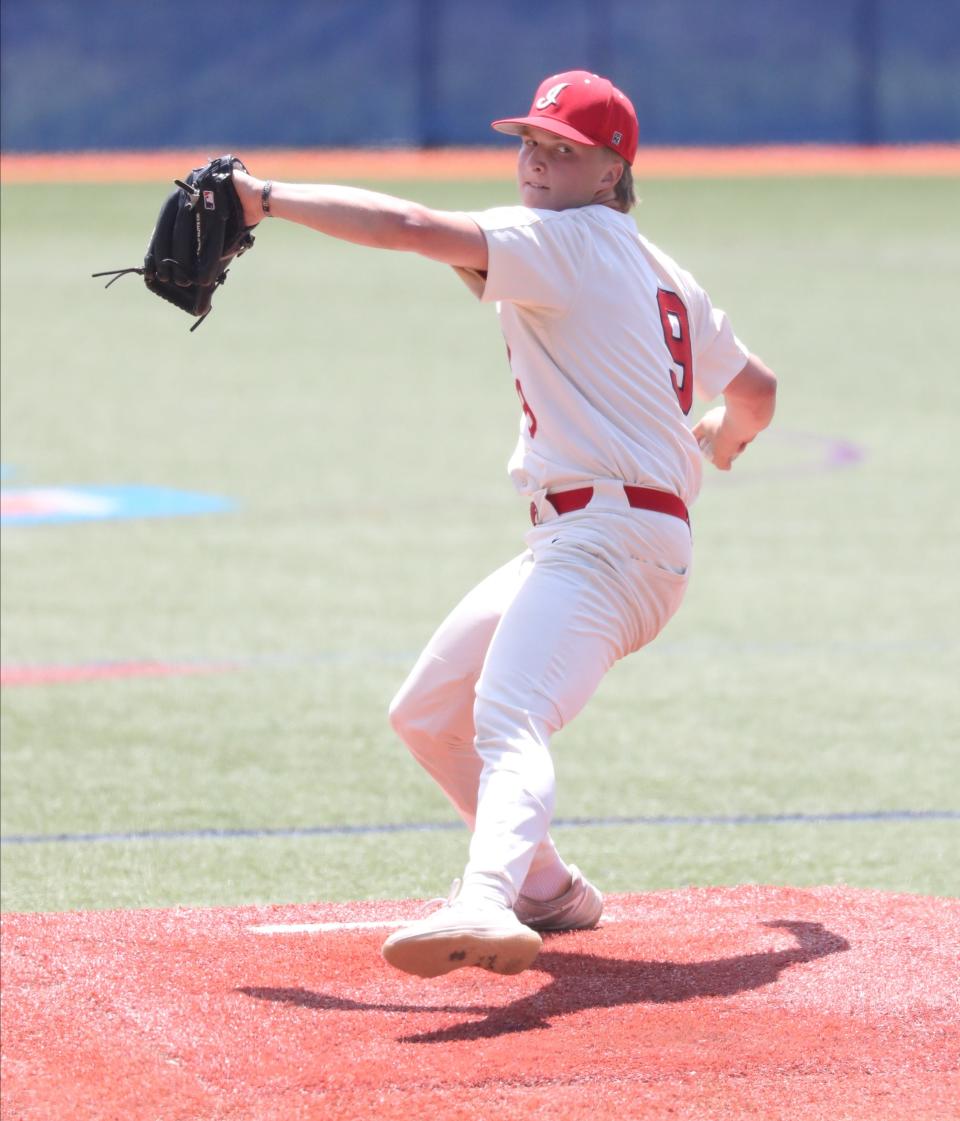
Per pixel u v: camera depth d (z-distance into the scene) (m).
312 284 89.75
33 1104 12.04
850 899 16.62
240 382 59.47
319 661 28.06
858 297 81.12
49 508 40.09
